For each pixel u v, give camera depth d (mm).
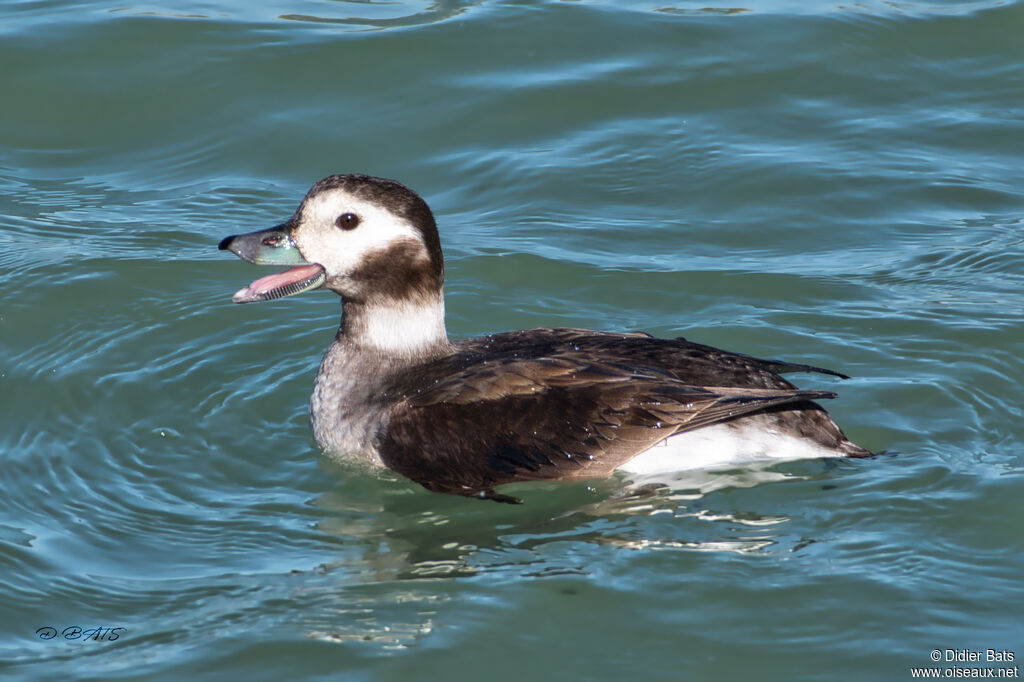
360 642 8133
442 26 17922
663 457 9711
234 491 10133
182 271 13688
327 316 12992
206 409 11281
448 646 8094
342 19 18234
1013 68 17297
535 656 8023
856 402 10953
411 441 9953
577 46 17656
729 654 8016
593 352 10219
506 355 10344
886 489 9578
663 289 13242
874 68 17281
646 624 8266
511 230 14383
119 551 9289
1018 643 7996
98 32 17609
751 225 14469
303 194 15078
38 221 14492
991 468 9906
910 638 8078
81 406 11312
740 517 9359
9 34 17500
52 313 12828
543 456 9664
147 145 16031
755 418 9758
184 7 18422
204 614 8484
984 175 15227
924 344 11953
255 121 16297
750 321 12523
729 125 16281
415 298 10391
